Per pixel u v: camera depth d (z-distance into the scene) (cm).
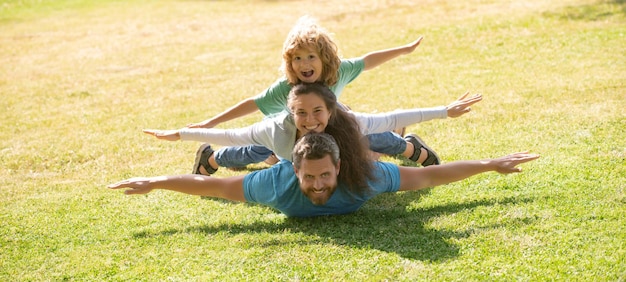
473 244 427
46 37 1523
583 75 823
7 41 1500
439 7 1421
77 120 843
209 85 990
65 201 559
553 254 406
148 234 481
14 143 755
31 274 431
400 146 545
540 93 764
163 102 907
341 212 486
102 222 509
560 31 1080
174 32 1482
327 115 458
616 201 472
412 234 447
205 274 413
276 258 427
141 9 1847
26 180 632
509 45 1030
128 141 730
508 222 453
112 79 1078
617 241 416
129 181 475
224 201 534
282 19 1530
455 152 604
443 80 877
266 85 963
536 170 541
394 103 796
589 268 388
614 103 698
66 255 457
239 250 443
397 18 1370
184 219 504
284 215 496
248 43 1299
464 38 1112
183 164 644
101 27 1611
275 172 473
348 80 551
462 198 501
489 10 1317
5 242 483
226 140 509
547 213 461
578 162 550
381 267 405
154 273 420
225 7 1770
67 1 2059
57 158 688
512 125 662
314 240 449
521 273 387
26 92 1024
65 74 1141
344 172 462
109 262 440
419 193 518
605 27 1075
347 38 1238
